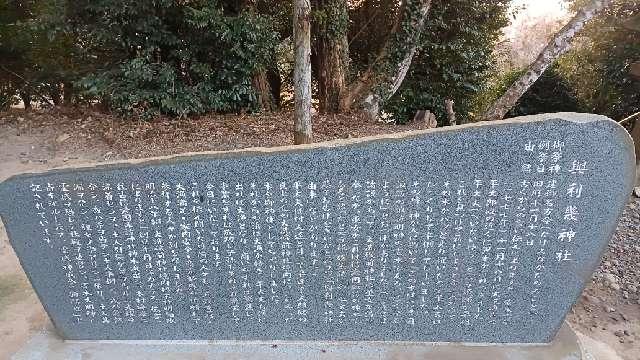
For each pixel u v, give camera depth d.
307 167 2.53
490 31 9.18
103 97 6.93
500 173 2.51
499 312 2.85
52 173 2.58
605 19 8.10
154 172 2.56
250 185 2.57
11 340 3.17
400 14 8.12
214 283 2.83
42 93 7.55
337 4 7.98
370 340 2.96
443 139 2.46
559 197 2.55
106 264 2.80
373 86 8.36
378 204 2.59
